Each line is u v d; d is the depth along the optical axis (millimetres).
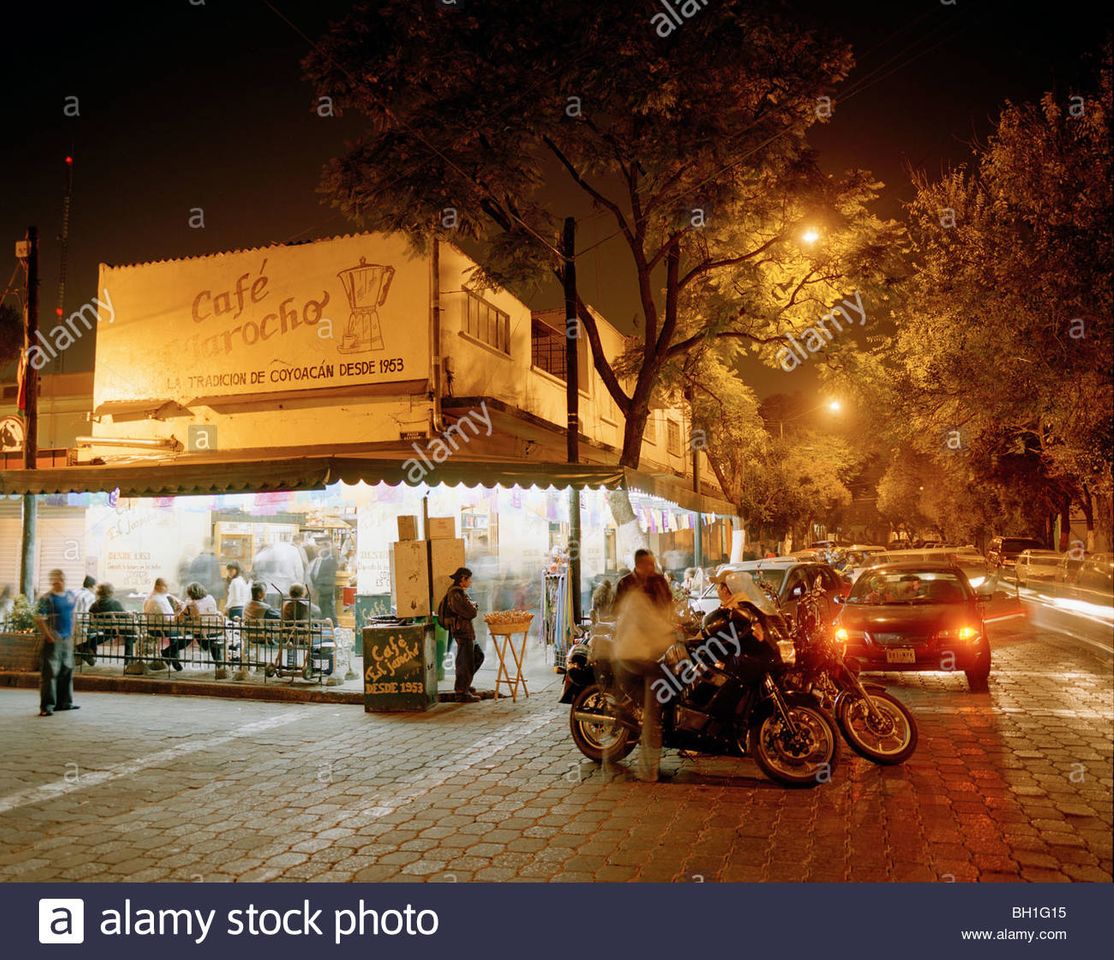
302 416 15031
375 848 5562
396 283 14844
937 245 14852
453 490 15359
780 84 12844
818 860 5090
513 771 7363
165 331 16297
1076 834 5383
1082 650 12570
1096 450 8523
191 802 6641
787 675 7043
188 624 12172
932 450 25641
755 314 15258
